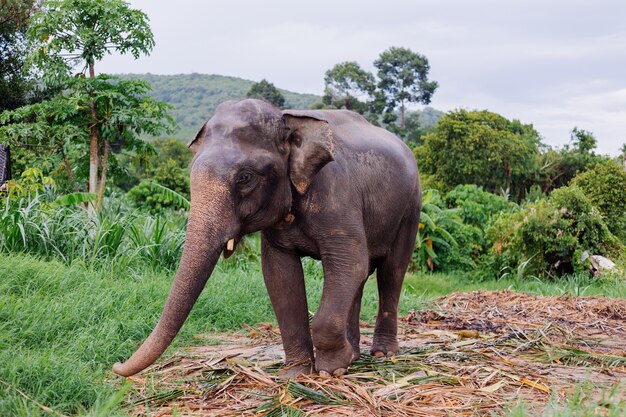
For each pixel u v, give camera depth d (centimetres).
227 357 543
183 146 4466
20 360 441
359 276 477
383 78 7350
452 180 4162
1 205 1001
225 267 1082
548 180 4534
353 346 549
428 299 1062
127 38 1293
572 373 498
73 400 413
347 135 521
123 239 938
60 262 809
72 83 1260
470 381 463
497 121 4347
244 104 437
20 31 2747
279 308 496
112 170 1391
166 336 381
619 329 750
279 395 419
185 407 415
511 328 715
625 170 2459
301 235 476
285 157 441
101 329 568
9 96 2719
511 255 1722
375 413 393
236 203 414
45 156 1345
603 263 1630
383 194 528
